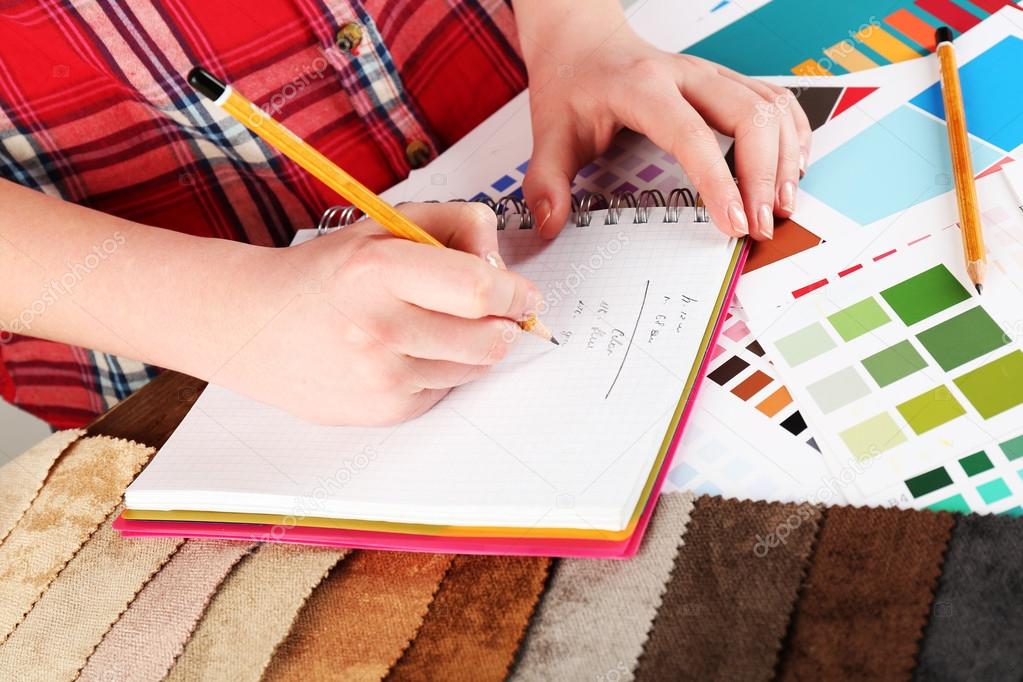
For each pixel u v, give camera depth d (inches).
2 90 28.1
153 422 22.6
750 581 15.3
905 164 22.3
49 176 29.8
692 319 19.6
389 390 18.9
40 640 18.3
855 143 23.4
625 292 20.7
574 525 16.6
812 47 26.8
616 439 17.5
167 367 21.8
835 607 14.6
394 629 16.5
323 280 18.9
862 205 21.7
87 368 31.8
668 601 15.5
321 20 29.0
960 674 13.3
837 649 14.1
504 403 19.1
